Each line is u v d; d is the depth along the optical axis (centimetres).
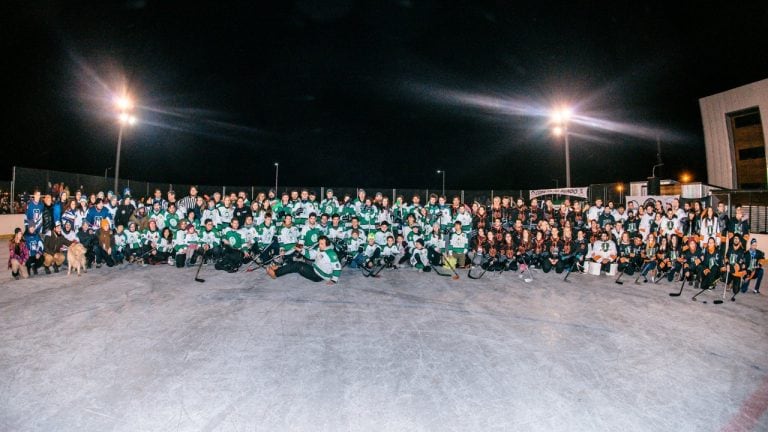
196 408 315
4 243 1371
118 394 334
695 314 603
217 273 854
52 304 593
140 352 418
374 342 458
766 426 307
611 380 375
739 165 2816
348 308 598
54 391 338
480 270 951
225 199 1045
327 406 320
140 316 538
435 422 301
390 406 322
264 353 421
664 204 1336
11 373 368
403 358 414
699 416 319
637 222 1052
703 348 461
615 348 454
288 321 528
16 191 1550
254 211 1038
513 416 312
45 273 838
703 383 374
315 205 1129
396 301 645
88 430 287
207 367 385
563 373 388
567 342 470
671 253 855
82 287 707
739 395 353
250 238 959
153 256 945
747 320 576
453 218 1094
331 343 452
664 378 383
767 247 1167
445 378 372
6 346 430
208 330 487
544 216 1095
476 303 642
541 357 424
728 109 2812
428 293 707
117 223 981
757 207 1220
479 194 2130
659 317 582
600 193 1673
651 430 298
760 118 2645
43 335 463
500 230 984
